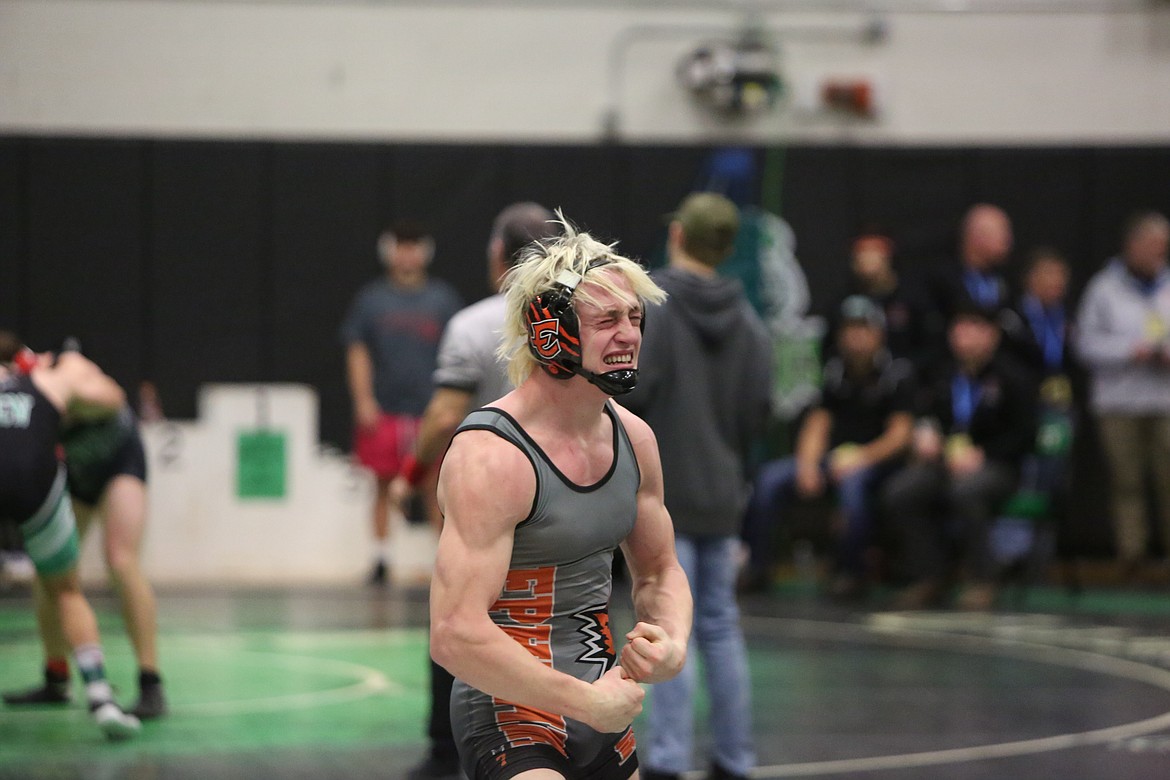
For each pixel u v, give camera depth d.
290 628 15.11
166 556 19.56
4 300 19.98
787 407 20.50
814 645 14.15
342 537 19.78
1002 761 8.93
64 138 20.11
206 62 20.41
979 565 17.27
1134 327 18.81
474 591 4.45
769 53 20.75
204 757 8.91
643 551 5.10
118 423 10.26
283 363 20.36
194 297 20.27
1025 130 21.14
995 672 12.54
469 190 20.56
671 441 8.09
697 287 8.18
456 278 20.55
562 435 4.68
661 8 20.78
